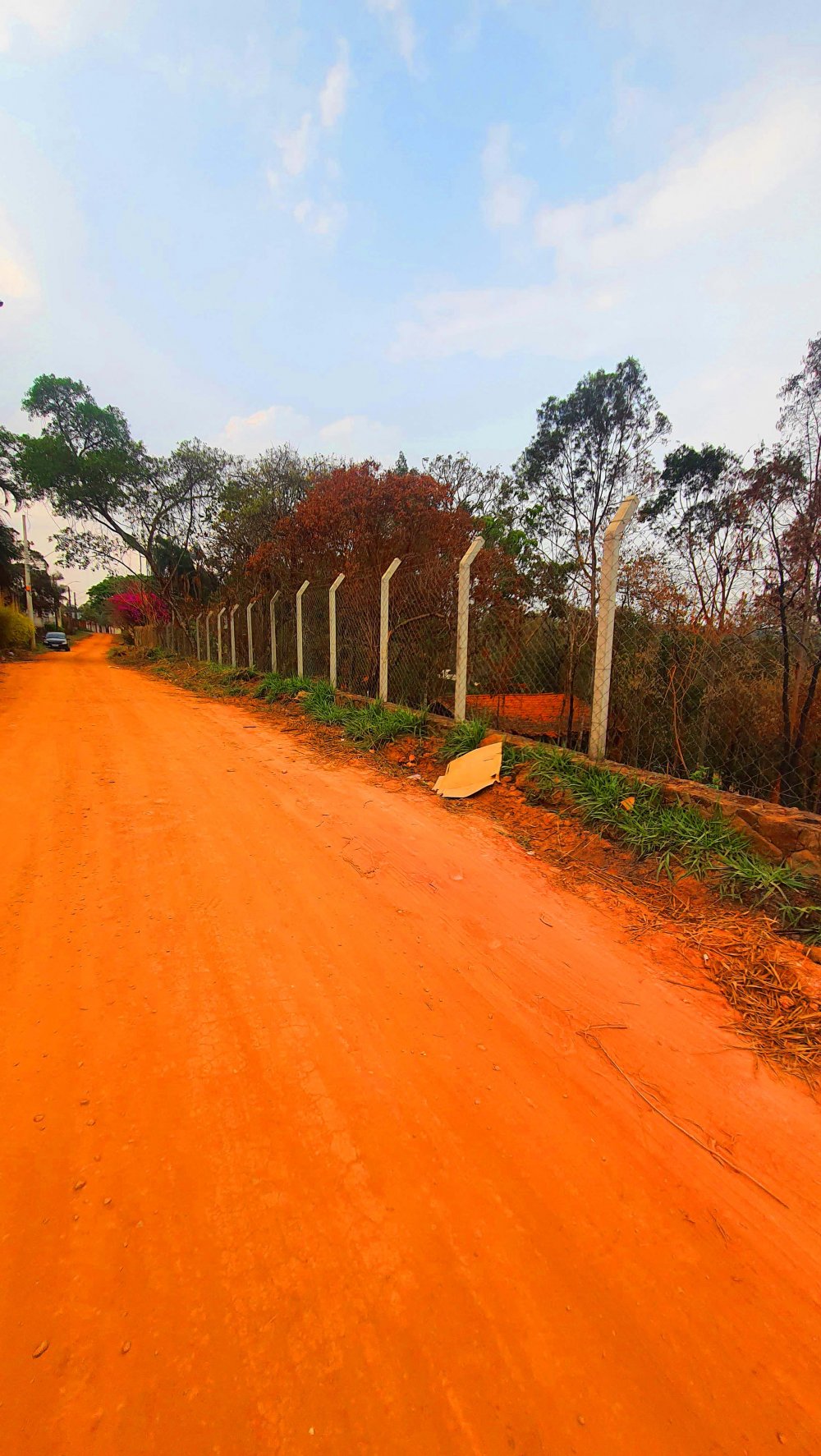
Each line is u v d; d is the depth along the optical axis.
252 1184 1.46
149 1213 1.37
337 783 4.94
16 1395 1.04
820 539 4.78
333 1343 1.15
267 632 13.09
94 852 3.27
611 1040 2.05
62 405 23.12
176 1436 1.00
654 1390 1.11
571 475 18.83
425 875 3.24
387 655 7.20
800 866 3.03
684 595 4.76
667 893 3.10
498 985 2.32
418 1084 1.80
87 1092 1.68
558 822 3.96
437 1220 1.40
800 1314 1.27
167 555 27.31
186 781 4.73
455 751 5.29
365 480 10.61
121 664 22.67
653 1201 1.49
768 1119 1.76
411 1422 1.04
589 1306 1.25
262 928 2.60
